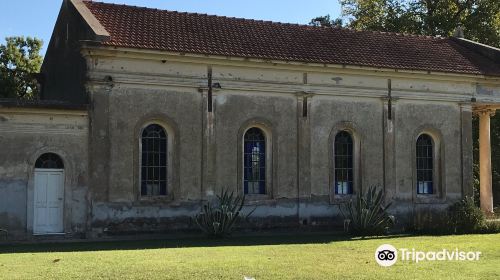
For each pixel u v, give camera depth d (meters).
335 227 22.91
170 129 20.91
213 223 19.81
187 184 20.95
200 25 23.28
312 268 12.72
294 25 25.61
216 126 21.42
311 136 22.77
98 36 19.50
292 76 22.52
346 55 23.69
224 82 21.52
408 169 24.28
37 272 11.88
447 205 24.73
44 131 19.20
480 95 25.53
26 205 18.91
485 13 36.31
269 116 22.20
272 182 22.19
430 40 27.84
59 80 23.78
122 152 20.08
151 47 20.14
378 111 23.88
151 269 12.26
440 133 24.84
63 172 19.52
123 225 20.00
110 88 19.97
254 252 15.53
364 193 23.42
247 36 23.36
